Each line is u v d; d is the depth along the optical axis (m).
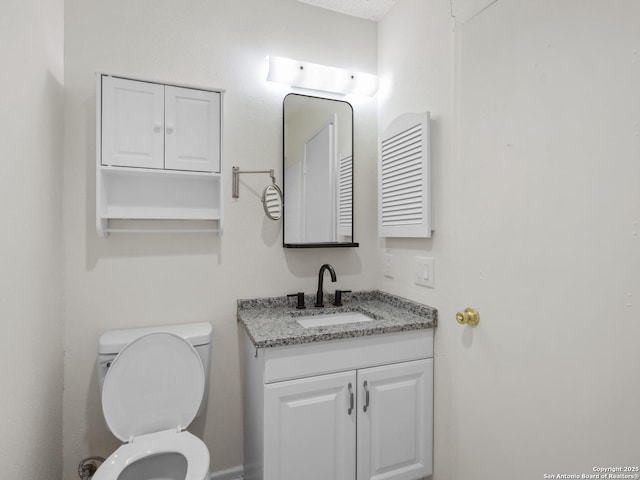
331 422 1.42
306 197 1.92
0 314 0.95
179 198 1.65
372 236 2.09
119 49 1.59
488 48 1.29
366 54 2.07
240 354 1.79
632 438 0.87
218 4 1.76
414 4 1.75
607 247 0.92
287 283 1.89
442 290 1.55
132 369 1.36
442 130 1.54
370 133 2.09
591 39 0.95
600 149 0.93
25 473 1.11
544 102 1.08
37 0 1.21
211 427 1.74
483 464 1.32
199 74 1.72
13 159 1.03
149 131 1.48
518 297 1.18
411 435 1.56
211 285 1.74
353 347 1.46
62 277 1.49
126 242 1.60
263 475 1.33
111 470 1.16
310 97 1.94
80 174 1.53
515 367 1.19
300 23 1.92
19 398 1.07
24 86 1.10
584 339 0.98
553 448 1.07
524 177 1.15
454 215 1.47
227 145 1.77
